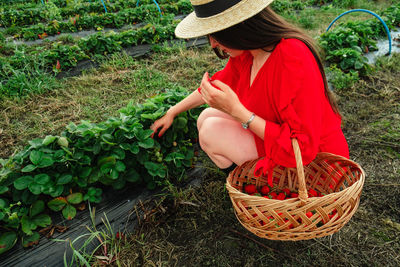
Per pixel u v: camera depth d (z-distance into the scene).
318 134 1.53
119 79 4.08
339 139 1.77
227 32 1.44
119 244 1.95
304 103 1.46
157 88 3.80
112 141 2.20
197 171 2.53
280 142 1.49
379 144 2.75
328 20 6.61
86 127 2.18
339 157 1.69
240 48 1.49
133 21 7.15
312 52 1.53
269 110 1.65
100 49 4.81
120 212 2.19
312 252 1.87
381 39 5.32
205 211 2.18
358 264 1.80
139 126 2.24
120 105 3.47
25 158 2.12
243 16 1.35
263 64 1.60
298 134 1.49
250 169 1.90
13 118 3.32
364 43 4.82
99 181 2.31
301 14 6.94
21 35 6.16
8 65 4.00
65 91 3.75
